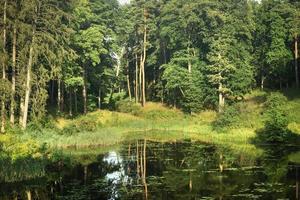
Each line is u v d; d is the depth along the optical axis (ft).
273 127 115.24
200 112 176.76
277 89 183.83
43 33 121.70
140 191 62.85
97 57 163.94
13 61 118.62
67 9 143.74
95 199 58.70
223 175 72.59
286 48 179.42
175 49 202.18
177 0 189.57
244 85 168.45
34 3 115.75
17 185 67.62
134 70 231.91
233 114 138.92
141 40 210.59
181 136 138.62
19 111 132.26
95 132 127.65
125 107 193.36
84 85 170.40
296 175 71.10
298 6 183.52
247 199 56.34
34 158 77.97
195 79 179.83
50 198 59.52
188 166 82.33
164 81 205.16
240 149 103.76
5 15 115.24
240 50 180.24
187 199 57.47
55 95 179.93
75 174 76.43
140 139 131.85
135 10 201.57
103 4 181.57
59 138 113.39
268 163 82.79
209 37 183.83
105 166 84.28
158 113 181.06
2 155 72.95
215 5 180.04
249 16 185.78
